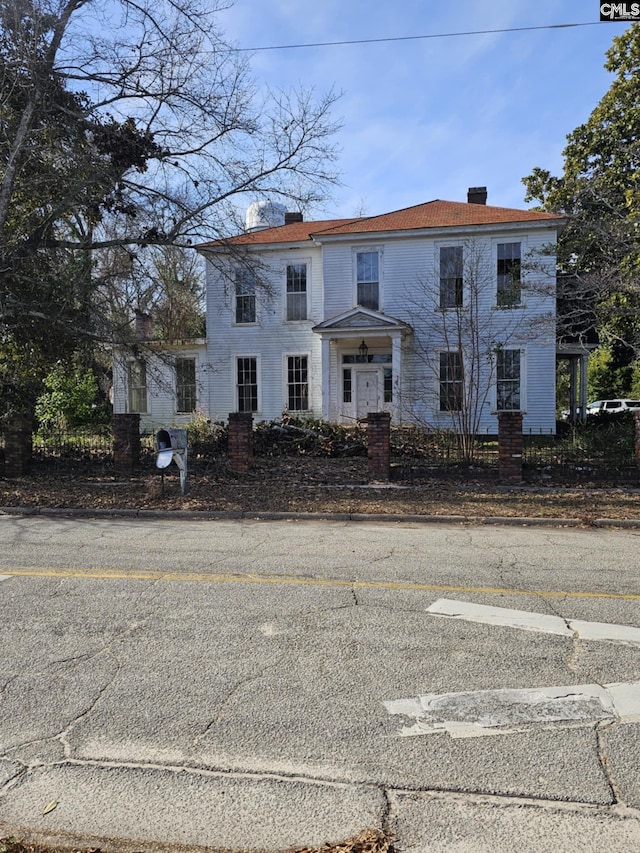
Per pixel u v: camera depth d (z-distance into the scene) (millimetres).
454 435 15391
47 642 4406
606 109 24219
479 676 3850
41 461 14672
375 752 3037
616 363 36156
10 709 3471
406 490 11859
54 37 12766
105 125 13133
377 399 22031
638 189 18297
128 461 14305
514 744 3094
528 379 20422
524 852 2354
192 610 5082
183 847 2414
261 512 9781
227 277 15227
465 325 19344
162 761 2973
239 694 3627
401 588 5738
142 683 3768
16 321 13633
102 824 2543
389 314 21469
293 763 2951
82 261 13805
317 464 15000
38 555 7125
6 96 12461
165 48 13141
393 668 3963
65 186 12984
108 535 8352
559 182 28484
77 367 16172
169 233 14297
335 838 2445
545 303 20031
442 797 2691
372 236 21391
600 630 4633
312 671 3924
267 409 23109
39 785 2801
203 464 14469
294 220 27062
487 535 8359
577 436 15047
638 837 2432
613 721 3307
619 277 15039
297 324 22812
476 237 20719
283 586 5797
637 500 10695
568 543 7832
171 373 23375
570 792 2707
